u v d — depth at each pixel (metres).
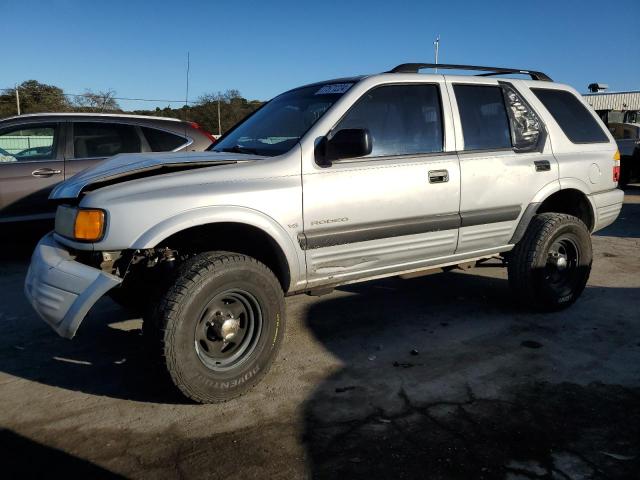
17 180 6.12
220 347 3.16
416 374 3.52
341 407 3.10
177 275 3.00
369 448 2.69
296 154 3.43
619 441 2.73
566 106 4.89
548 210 5.08
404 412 3.04
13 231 6.20
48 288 3.02
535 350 3.88
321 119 3.57
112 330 4.33
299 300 5.06
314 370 3.60
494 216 4.24
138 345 4.04
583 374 3.50
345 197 3.54
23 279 5.81
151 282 3.61
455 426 2.88
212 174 3.20
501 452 2.64
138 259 3.21
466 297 5.13
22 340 4.14
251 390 3.32
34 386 3.40
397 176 3.73
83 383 3.44
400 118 3.89
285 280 3.48
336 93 3.82
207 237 3.50
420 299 5.08
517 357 3.77
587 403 3.12
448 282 5.63
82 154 6.47
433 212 3.94
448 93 4.12
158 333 2.91
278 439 2.78
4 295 5.24
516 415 2.99
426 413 3.02
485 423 2.91
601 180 4.88
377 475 2.48
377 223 3.71
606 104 23.11
